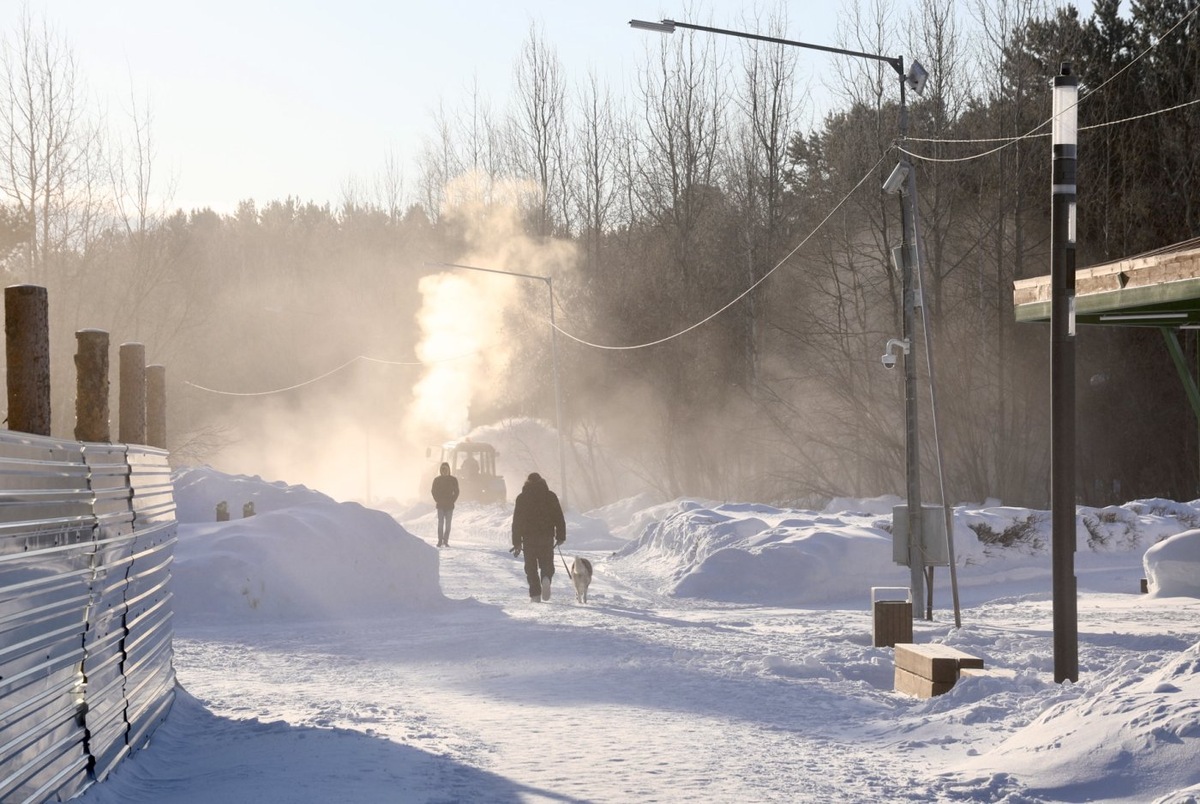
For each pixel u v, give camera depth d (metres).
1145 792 12.09
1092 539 56.47
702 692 21.06
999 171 92.44
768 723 18.00
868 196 97.12
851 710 19.33
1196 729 12.62
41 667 10.96
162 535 18.53
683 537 56.59
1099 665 24.53
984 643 28.09
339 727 16.59
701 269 113.62
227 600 35.81
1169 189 95.31
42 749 11.00
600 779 13.41
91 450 13.63
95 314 110.69
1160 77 97.25
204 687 22.69
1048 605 39.03
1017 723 16.23
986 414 92.69
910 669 21.23
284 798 12.23
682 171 117.38
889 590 32.62
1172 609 37.03
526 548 40.16
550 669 24.11
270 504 57.94
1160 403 93.88
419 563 40.09
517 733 16.73
